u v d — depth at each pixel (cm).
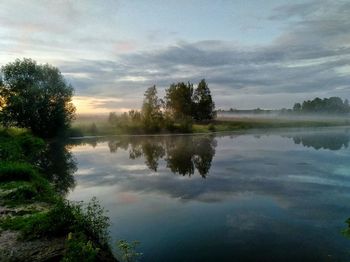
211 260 931
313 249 1002
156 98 7081
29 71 5253
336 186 1805
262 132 6594
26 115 5166
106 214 1341
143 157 3141
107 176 2205
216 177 2106
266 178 2045
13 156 2352
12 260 819
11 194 1393
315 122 9031
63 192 1739
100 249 920
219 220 1267
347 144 3969
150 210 1398
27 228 1003
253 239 1081
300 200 1531
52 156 3269
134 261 916
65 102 5650
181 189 1788
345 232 1128
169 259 936
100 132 6512
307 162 2639
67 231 991
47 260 821
